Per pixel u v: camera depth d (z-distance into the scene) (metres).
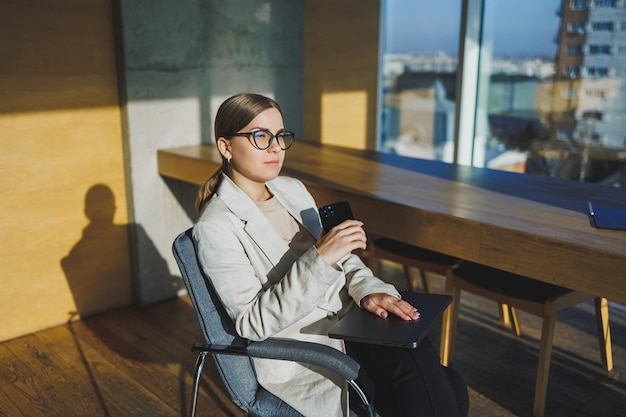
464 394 1.64
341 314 1.70
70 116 2.91
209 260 1.52
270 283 1.59
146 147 3.13
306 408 1.52
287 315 1.45
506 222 1.92
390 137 4.18
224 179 1.65
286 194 1.79
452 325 2.50
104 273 3.19
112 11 2.94
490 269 2.37
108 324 3.07
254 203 1.63
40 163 2.86
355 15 3.89
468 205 2.14
